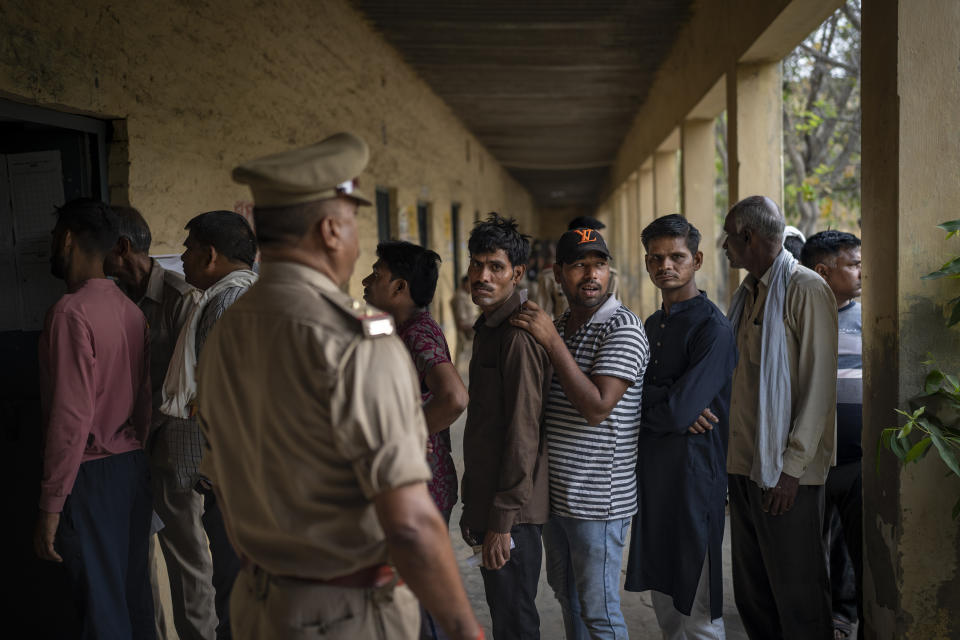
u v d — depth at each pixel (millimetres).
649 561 2842
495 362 2676
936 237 2867
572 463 2676
